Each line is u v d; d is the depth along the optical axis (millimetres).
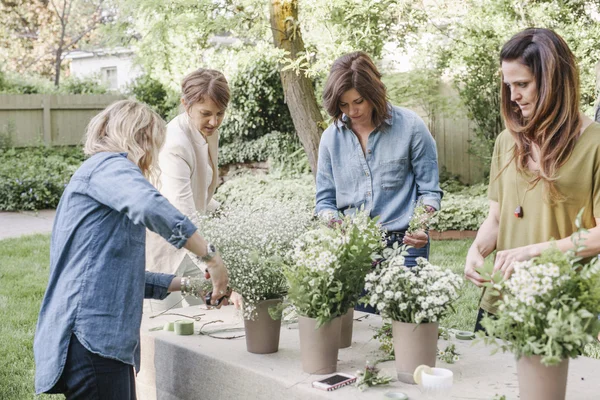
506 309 1703
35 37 24578
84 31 23750
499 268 2154
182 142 3264
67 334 2096
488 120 10203
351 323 2395
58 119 15133
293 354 2312
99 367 2105
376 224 2205
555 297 1658
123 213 2166
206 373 2314
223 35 12531
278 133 11477
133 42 10906
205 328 2650
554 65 2109
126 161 2168
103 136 2279
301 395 1979
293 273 2084
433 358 2037
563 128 2172
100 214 2145
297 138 11578
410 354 2004
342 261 2057
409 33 9156
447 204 8422
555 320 1605
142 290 2236
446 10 9273
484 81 10008
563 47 2137
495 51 9766
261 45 8117
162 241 3361
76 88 16797
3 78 16328
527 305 1652
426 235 3062
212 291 2465
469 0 9531
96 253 2131
